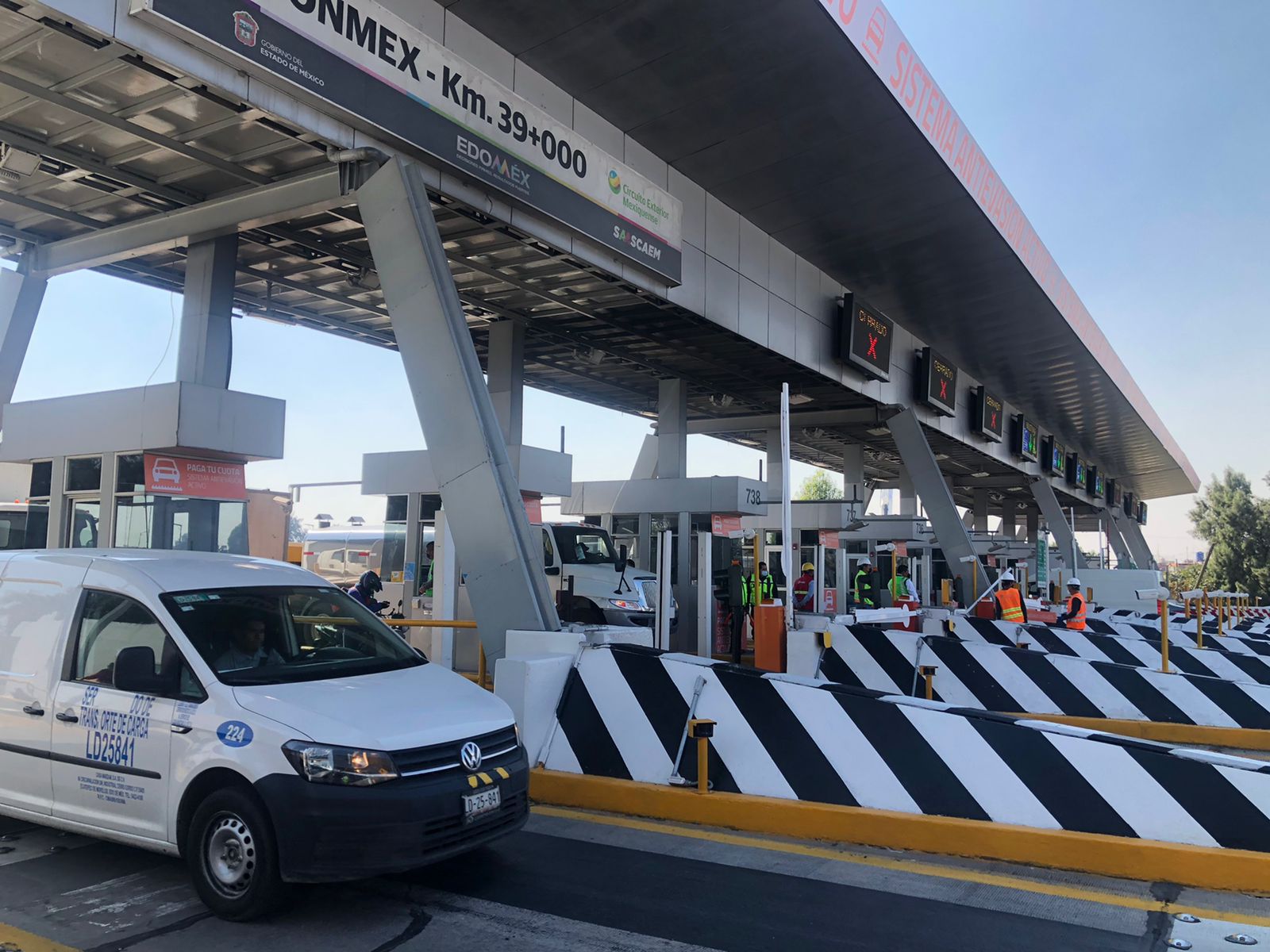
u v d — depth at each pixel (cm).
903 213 1692
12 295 1308
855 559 2308
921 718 628
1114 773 572
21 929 440
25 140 1000
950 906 489
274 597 560
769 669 895
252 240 1301
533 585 918
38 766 526
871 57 1212
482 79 1061
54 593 557
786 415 869
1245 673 1359
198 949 422
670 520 2080
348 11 902
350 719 460
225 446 1099
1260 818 537
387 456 1688
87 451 1142
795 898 498
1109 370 2858
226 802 453
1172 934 453
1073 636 1416
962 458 3588
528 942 437
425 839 451
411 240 952
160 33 763
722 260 1639
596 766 711
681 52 1178
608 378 2311
